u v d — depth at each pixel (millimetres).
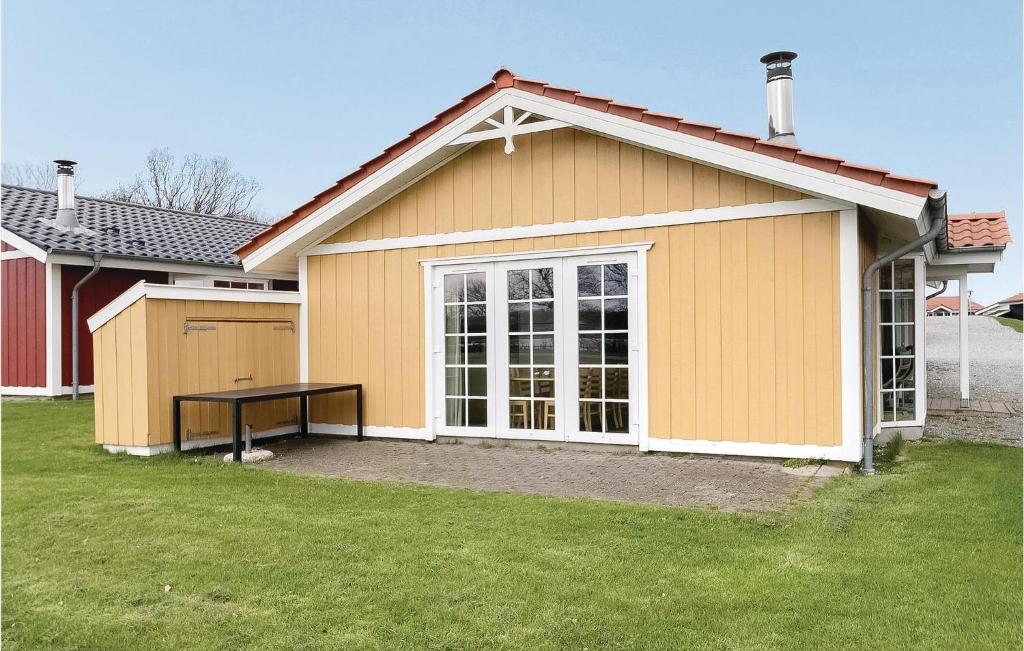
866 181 6207
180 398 7594
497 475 6574
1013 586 3602
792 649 2990
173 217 18016
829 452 6648
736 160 6746
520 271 8141
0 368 13711
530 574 3875
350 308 9094
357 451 8023
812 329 6727
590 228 7738
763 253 6938
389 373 8836
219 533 4684
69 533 4695
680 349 7309
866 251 7227
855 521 4809
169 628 3283
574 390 7855
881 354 8719
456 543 4426
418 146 8258
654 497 5602
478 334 8367
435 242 8586
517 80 7707
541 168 8000
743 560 4051
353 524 4883
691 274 7262
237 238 17828
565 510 5180
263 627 3283
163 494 5801
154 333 7602
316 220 8883
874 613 3316
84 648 3105
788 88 8211
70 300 13469
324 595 3635
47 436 8766
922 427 8469
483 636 3164
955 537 4395
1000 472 6324
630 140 7246
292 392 7832
